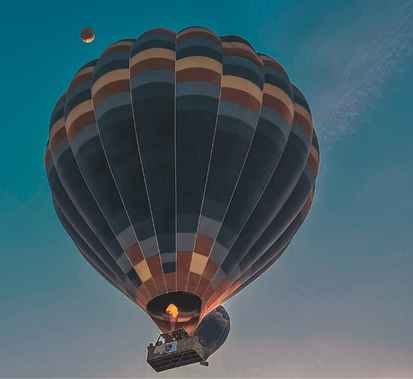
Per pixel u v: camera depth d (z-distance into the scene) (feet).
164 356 72.69
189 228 76.02
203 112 80.38
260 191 80.02
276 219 82.38
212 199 77.20
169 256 75.25
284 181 82.33
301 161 85.30
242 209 78.33
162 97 81.30
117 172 79.05
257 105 83.25
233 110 81.25
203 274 75.31
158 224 76.18
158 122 79.87
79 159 82.58
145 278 75.41
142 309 76.84
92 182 80.53
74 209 84.23
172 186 77.36
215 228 76.59
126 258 76.89
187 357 73.26
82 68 90.43
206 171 78.07
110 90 83.15
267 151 81.46
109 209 78.54
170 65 84.17
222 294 78.07
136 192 77.61
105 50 89.35
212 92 81.92
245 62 85.71
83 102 85.25
